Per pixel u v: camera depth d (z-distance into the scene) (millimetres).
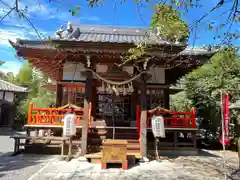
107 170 6324
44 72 11867
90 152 7965
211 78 12875
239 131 11281
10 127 25172
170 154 9164
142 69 7918
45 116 9156
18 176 5641
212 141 12797
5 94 25625
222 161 8031
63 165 6902
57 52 8500
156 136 7742
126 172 6129
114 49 7270
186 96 14156
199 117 13375
